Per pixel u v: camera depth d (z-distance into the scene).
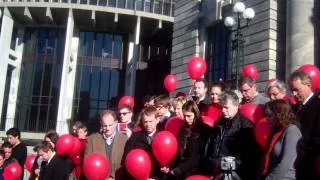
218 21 18.08
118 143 6.08
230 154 4.86
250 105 5.57
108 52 31.30
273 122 4.50
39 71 30.28
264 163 4.42
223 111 5.04
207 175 5.18
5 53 28.72
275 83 5.71
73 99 29.92
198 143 5.38
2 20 28.58
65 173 6.56
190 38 19.66
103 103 30.34
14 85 30.06
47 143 7.13
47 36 30.88
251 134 4.91
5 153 8.27
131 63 30.14
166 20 29.67
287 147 4.17
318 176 4.28
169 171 5.38
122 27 31.05
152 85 30.59
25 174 15.89
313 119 4.47
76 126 8.00
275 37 15.34
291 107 4.62
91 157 5.44
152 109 5.77
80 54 30.92
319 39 14.09
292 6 14.27
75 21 30.14
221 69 17.59
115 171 5.91
